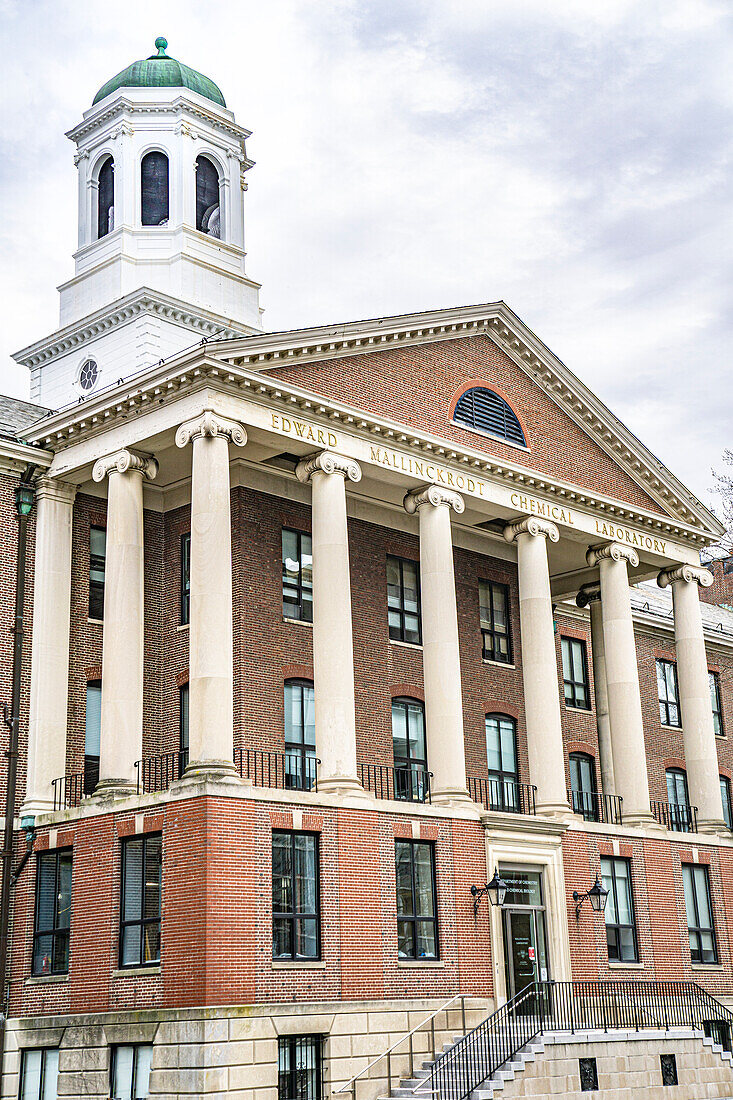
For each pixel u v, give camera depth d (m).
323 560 34.28
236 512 36.41
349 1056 30.22
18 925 32.78
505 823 36.38
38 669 34.78
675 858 42.16
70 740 35.22
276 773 35.12
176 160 56.31
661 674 54.69
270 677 35.91
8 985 32.47
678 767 53.69
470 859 35.22
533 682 39.72
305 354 35.06
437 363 39.47
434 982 33.06
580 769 48.16
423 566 37.62
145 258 55.44
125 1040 29.08
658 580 47.56
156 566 37.97
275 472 37.34
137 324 52.84
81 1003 30.52
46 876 32.91
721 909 43.38
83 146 57.97
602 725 47.53
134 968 29.66
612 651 43.06
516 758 43.41
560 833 38.34
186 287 54.91
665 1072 33.22
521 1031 30.95
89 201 57.38
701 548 48.12
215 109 58.06
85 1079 29.67
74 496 36.84
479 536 44.06
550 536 41.34
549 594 40.72
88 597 36.72
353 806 32.47
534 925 36.91
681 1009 36.97
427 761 39.97
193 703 30.55
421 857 34.22
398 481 37.69
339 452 35.28
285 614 36.88
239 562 35.97
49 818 33.00
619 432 44.66
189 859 29.09
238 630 35.47
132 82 57.28
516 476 40.16
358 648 38.81
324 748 33.06
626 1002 36.22
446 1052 30.80
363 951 31.53
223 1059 27.59
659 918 40.72
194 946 28.36
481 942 34.69
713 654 58.28
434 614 37.03
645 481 45.94
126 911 30.56
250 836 29.75
